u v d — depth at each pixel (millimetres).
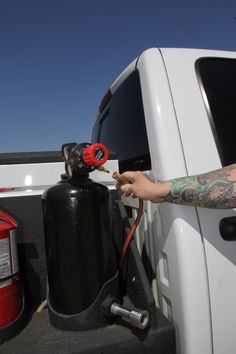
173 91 1442
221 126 1443
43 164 1680
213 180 1188
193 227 1274
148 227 1565
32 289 1608
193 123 1404
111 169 1764
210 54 1600
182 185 1219
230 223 1305
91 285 1284
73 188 1289
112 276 1357
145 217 1599
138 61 1606
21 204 1629
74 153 1296
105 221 1343
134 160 1713
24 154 1719
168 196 1245
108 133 2348
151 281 1566
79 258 1271
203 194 1185
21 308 1363
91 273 1285
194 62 1531
